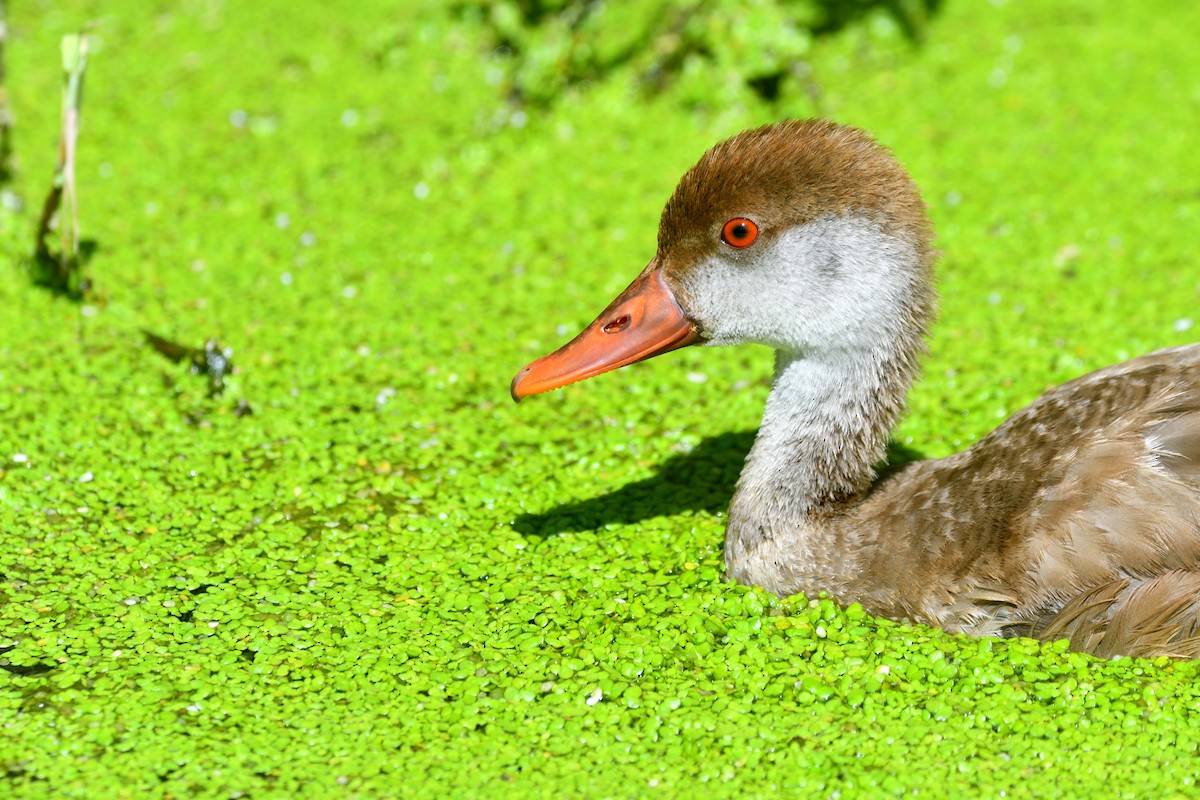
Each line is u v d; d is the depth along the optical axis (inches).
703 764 331.3
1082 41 800.3
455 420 492.7
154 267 583.2
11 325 537.0
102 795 322.0
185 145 684.7
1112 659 351.6
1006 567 355.9
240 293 568.4
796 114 698.8
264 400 500.1
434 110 722.2
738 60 701.9
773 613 382.3
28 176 648.4
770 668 360.5
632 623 380.8
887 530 378.0
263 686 360.2
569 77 722.8
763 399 503.2
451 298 569.9
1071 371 507.5
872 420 390.0
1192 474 344.2
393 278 583.5
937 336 538.6
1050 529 351.6
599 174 663.1
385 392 507.5
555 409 502.3
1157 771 325.7
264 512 440.1
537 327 551.5
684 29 725.9
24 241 592.4
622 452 474.9
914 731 339.9
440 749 337.4
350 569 412.8
